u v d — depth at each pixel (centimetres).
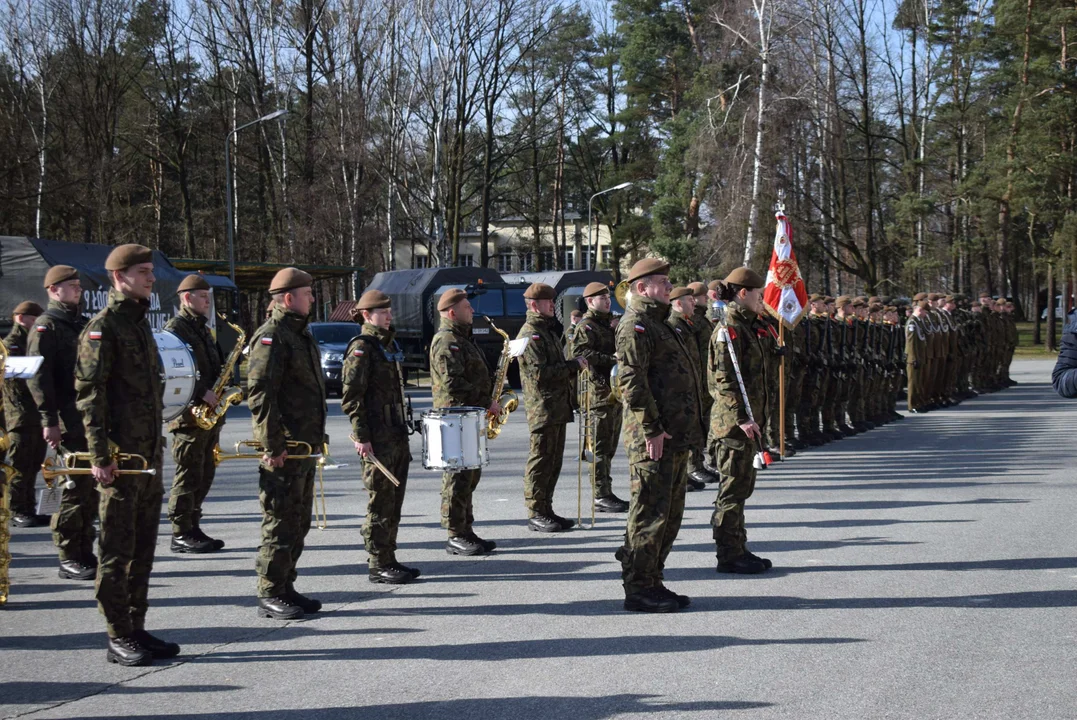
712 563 795
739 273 777
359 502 1091
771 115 3550
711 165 3722
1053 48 3622
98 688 541
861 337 1608
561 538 898
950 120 4378
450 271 2945
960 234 4312
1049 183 3638
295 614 661
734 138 3719
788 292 1227
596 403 1011
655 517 663
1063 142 3672
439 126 4122
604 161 6166
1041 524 908
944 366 1984
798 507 1012
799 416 1445
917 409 1917
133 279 577
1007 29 3772
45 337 764
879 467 1259
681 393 667
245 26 4272
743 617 648
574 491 1139
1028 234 4347
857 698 505
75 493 773
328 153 4203
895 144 4809
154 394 589
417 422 822
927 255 4056
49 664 581
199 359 873
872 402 1700
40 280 1947
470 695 522
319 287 5122
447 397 838
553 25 4347
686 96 4472
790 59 3691
